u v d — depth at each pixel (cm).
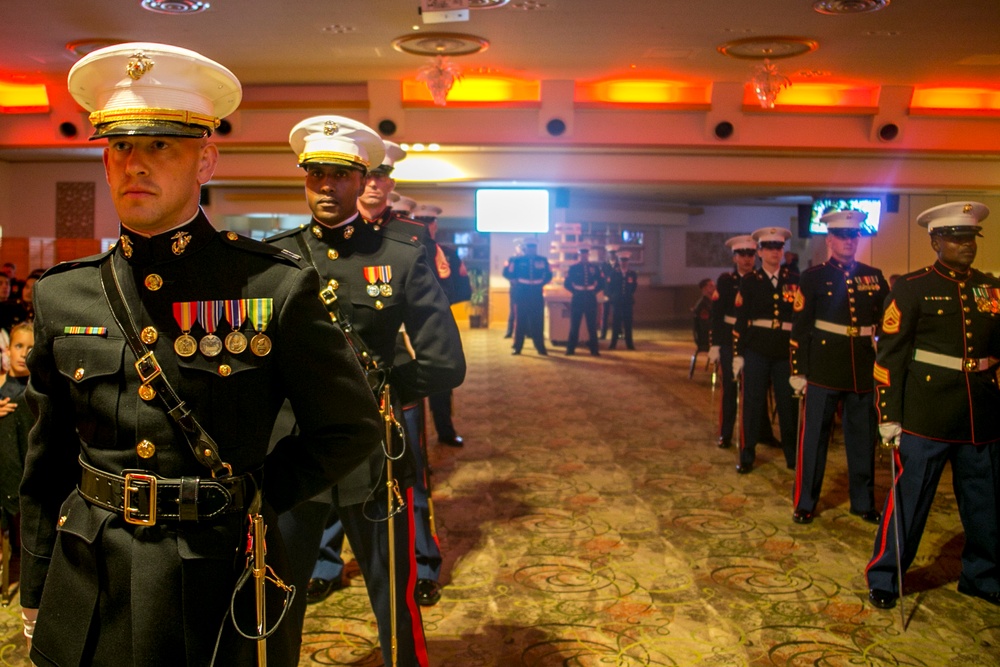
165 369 154
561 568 396
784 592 368
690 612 347
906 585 376
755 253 649
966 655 310
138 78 149
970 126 1027
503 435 700
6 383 364
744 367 572
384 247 285
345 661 304
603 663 303
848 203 1086
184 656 152
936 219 357
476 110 1013
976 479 353
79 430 161
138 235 158
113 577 154
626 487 537
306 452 170
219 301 159
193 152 157
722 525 461
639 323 2017
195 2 671
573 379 1037
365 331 275
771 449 644
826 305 466
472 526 457
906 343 353
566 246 1627
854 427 470
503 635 326
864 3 669
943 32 759
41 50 835
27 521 170
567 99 1005
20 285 817
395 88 997
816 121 1027
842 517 475
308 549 248
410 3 678
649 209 1977
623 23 735
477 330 1775
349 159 273
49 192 1174
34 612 171
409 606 264
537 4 675
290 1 668
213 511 154
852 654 311
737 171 1098
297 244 285
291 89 1006
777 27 746
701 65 907
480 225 1351
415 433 352
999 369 353
